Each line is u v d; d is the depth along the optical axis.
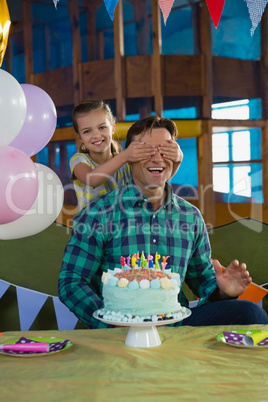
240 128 5.94
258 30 6.16
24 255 2.51
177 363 1.12
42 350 1.19
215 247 2.76
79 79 5.94
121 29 5.70
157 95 5.65
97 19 6.58
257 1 1.46
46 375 1.05
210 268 1.96
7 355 1.20
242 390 0.96
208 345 1.26
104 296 1.37
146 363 1.12
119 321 1.26
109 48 6.59
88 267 1.84
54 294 2.45
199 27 5.91
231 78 6.00
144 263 1.43
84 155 2.56
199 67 5.81
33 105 1.91
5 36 1.81
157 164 1.85
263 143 6.12
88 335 1.38
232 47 6.16
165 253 1.88
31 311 2.40
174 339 1.31
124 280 1.30
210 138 5.74
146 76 5.72
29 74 6.39
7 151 1.71
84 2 6.50
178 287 1.36
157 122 1.92
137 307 1.28
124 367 1.10
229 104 6.05
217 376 1.03
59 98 6.17
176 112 6.00
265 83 6.15
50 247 2.57
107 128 2.57
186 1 5.96
